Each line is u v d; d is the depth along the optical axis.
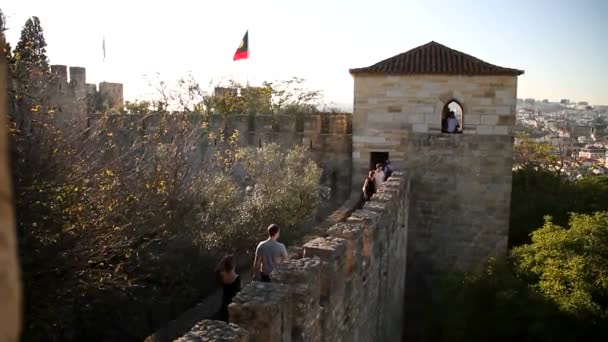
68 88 28.47
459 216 28.55
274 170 23.50
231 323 6.04
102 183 13.27
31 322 10.69
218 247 17.52
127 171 15.28
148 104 29.42
